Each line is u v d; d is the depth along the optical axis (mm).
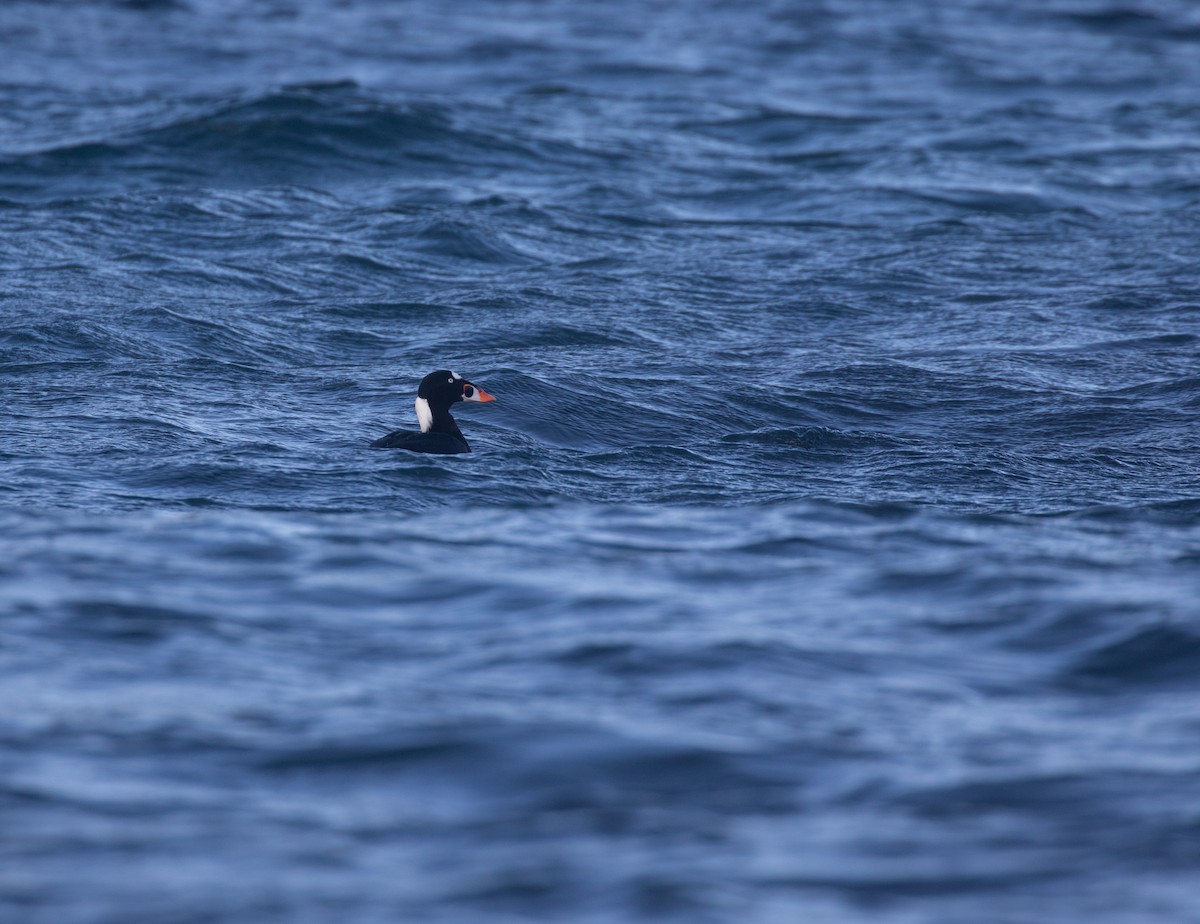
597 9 142250
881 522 25438
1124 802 13258
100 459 30781
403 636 18312
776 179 70688
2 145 70438
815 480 32594
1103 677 16938
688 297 51000
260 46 117250
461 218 59031
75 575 20625
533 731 14820
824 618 19078
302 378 40188
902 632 18469
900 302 51031
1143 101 99312
